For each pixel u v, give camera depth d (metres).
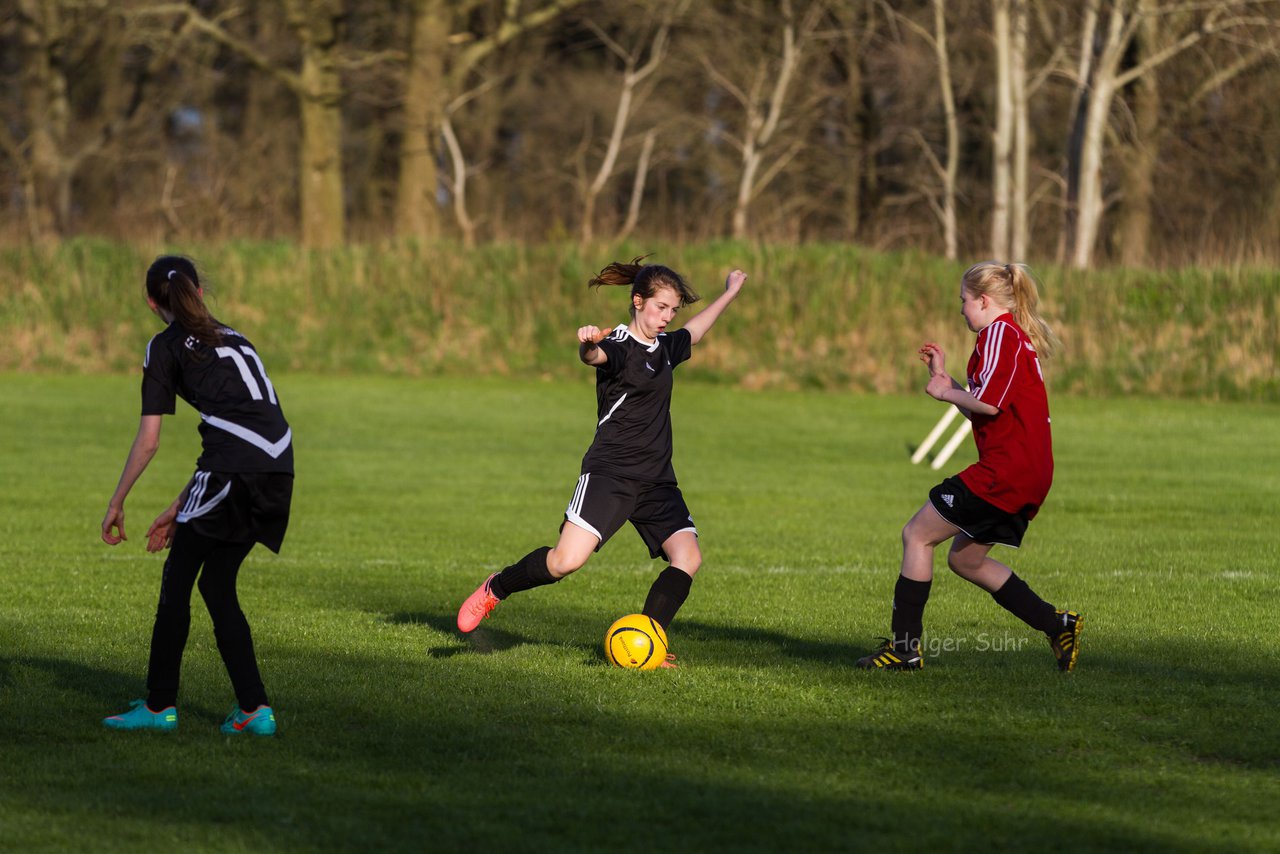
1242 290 78.62
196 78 137.12
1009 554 32.12
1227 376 75.88
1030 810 13.34
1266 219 100.19
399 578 28.58
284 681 18.41
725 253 87.06
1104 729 16.23
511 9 105.75
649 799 13.55
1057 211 127.12
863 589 27.31
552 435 61.56
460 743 15.47
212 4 132.75
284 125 142.50
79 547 32.50
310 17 104.75
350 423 64.25
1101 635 22.23
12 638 21.39
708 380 82.38
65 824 12.81
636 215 123.44
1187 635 22.27
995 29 100.19
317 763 14.70
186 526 15.55
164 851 12.16
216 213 108.62
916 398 76.31
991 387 18.22
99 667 19.38
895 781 14.20
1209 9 92.88
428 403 72.38
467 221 129.75
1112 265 89.31
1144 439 61.09
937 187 131.12
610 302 86.44
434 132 107.00
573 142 144.88
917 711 17.06
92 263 88.12
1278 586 27.52
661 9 121.44
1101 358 78.69
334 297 89.06
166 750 15.14
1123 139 105.88
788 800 13.55
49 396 71.94
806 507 42.00
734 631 22.73
